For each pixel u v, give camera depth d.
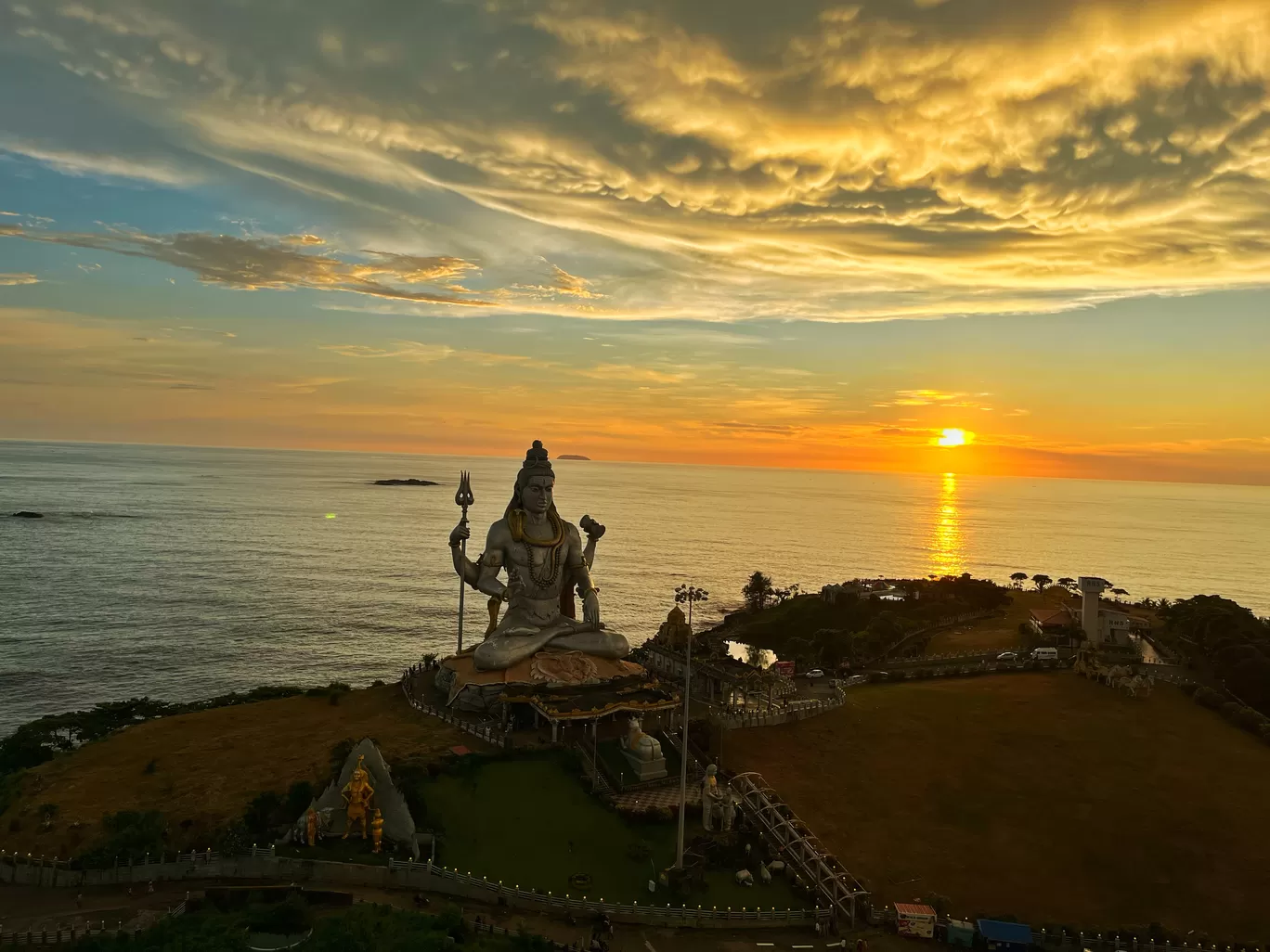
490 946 43.59
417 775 60.88
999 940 50.16
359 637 185.50
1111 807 63.84
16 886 51.34
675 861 54.88
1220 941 51.72
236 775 64.31
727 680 83.19
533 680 74.56
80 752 70.56
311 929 44.59
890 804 63.72
